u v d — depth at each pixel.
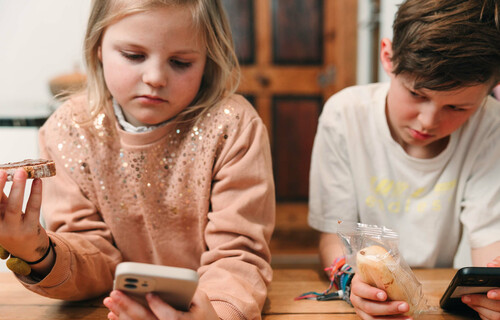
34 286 0.73
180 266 0.90
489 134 1.00
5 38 2.64
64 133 0.88
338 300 0.81
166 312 0.56
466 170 1.01
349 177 1.05
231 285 0.71
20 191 0.65
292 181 3.03
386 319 0.71
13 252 0.70
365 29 2.73
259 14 2.86
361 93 1.09
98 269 0.81
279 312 0.77
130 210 0.87
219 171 0.82
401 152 1.02
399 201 1.04
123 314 0.58
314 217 1.08
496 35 0.77
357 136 1.04
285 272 0.96
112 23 0.74
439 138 0.92
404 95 0.85
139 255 0.91
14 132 1.79
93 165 0.87
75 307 0.78
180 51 0.74
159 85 0.74
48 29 2.65
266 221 0.83
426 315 0.76
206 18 0.77
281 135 2.99
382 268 0.69
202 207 0.84
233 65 0.89
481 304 0.71
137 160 0.85
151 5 0.71
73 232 0.86
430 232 1.03
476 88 0.79
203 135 0.84
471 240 0.98
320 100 2.96
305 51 2.91
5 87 2.67
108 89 0.86
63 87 1.72
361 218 1.06
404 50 0.83
